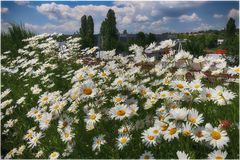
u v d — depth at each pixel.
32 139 4.25
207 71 4.74
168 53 4.93
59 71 7.61
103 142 3.52
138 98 4.49
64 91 6.22
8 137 5.06
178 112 2.79
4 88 7.00
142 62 5.36
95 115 3.75
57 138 4.16
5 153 4.81
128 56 6.02
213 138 2.63
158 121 3.12
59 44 9.30
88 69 5.17
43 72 6.85
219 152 2.62
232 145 2.74
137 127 3.58
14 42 12.13
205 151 2.99
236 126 2.94
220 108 3.62
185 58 4.36
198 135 2.74
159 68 5.18
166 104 3.63
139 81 5.08
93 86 3.86
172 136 2.81
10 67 8.80
